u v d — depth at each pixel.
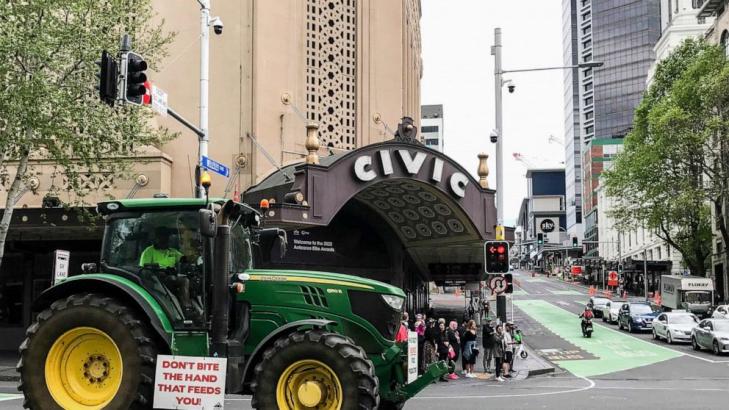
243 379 8.55
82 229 23.31
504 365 22.56
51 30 18.50
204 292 8.75
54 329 8.59
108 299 8.68
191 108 24.45
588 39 169.38
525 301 73.50
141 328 8.52
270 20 24.89
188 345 8.62
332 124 26.03
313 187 20.58
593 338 39.38
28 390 8.53
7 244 26.84
